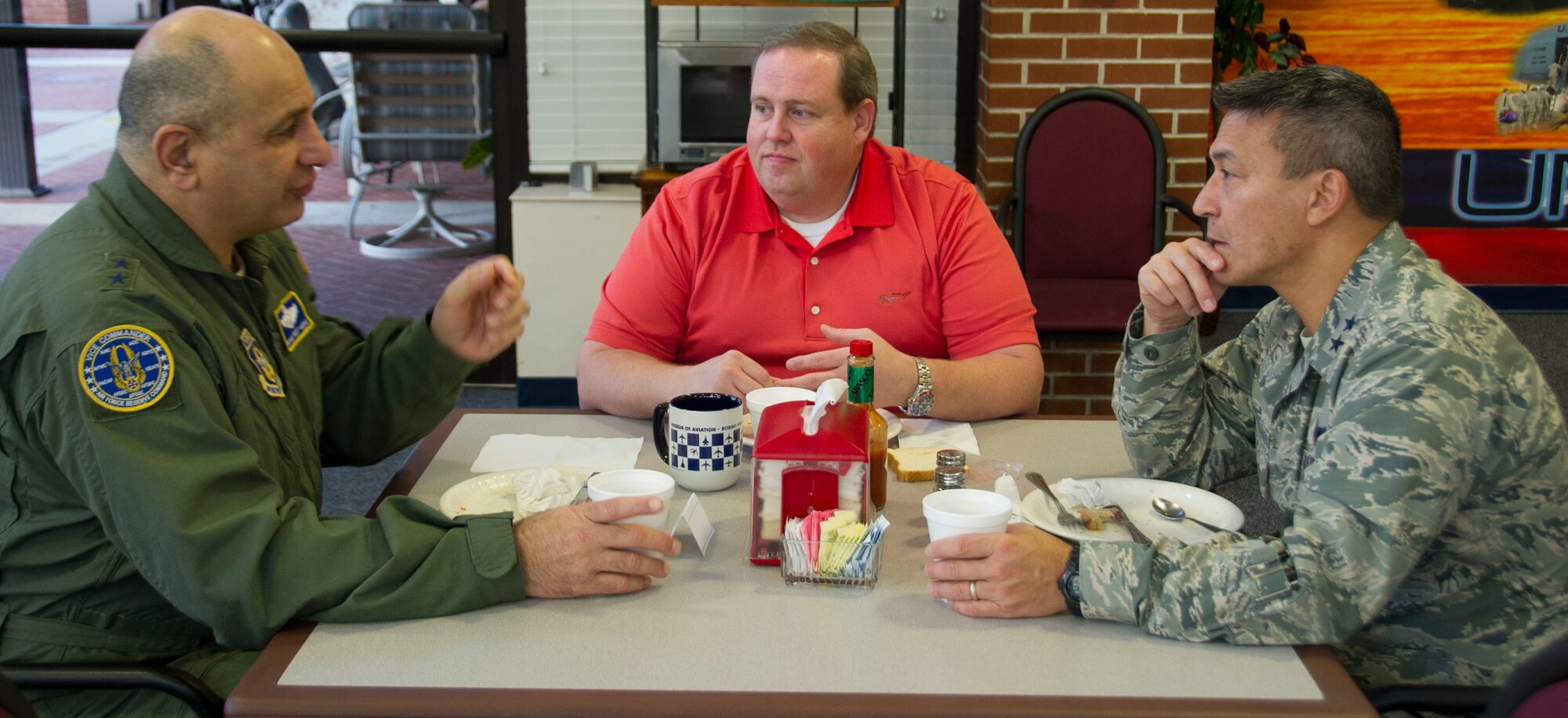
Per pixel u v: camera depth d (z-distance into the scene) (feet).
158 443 4.25
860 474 4.52
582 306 12.27
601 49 12.82
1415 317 4.32
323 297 14.85
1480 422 4.17
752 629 4.11
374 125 13.91
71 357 4.25
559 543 4.29
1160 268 5.07
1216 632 4.03
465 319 5.53
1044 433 6.16
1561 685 3.05
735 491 5.36
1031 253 12.00
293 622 4.20
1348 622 4.03
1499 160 14.84
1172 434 5.41
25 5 12.64
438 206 16.14
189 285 4.77
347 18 13.08
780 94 6.57
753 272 6.99
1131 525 4.80
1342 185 4.48
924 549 4.74
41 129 13.29
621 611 4.25
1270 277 4.76
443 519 4.42
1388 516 4.05
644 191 11.86
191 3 12.69
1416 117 14.71
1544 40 14.35
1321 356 4.62
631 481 4.74
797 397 5.64
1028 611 4.19
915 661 3.91
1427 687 4.11
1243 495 10.71
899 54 11.91
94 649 4.69
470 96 13.83
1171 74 12.09
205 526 4.18
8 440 4.50
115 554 4.64
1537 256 15.15
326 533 4.28
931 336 7.14
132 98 4.58
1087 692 3.73
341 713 3.66
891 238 7.02
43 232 4.67
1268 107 4.53
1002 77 12.12
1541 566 4.43
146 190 4.68
